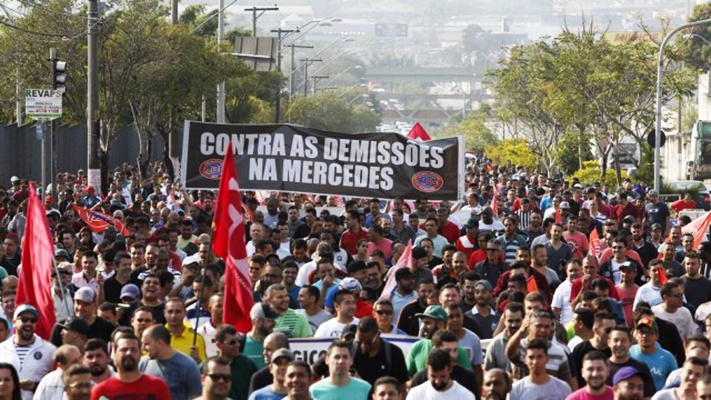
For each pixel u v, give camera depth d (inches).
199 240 770.8
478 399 476.7
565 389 462.9
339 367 454.6
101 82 1895.9
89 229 856.3
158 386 435.2
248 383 490.0
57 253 702.5
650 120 2281.0
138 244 716.7
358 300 613.3
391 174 927.7
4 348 507.5
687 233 839.7
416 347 515.8
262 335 521.3
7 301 599.8
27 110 1090.1
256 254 678.5
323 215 906.7
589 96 2224.4
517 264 663.1
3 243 796.0
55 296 614.2
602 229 1055.0
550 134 3331.7
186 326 530.3
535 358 459.2
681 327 606.9
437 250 855.7
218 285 637.9
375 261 689.6
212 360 431.8
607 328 515.2
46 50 1859.0
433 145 926.4
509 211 1237.7
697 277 709.3
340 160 928.9
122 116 2198.6
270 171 929.5
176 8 2199.8
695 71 2699.3
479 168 2610.7
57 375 462.3
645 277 796.6
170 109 2284.7
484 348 555.8
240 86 2721.5
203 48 2166.6
